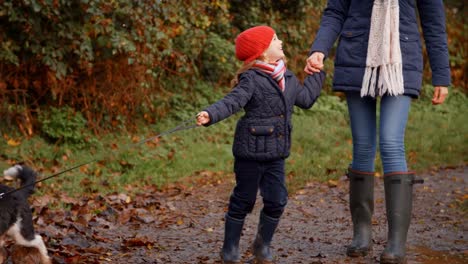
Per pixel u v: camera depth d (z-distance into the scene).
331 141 10.96
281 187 4.28
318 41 4.59
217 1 10.82
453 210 6.52
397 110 4.45
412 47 4.47
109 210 6.35
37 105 9.42
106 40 8.86
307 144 10.44
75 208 6.44
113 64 9.66
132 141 9.61
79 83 9.68
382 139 4.45
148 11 8.83
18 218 4.41
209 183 8.16
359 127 4.64
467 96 15.68
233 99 4.07
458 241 5.19
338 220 6.18
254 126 4.18
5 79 9.12
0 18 8.62
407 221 4.39
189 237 5.49
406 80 4.42
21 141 8.88
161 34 8.99
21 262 4.54
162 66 10.34
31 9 8.42
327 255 4.78
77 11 8.66
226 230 4.37
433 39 4.52
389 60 4.38
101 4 8.43
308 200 7.16
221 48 11.31
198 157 9.32
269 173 4.27
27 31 8.43
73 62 9.42
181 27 9.80
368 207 4.69
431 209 6.57
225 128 10.74
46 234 5.27
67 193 7.21
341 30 4.71
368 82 4.46
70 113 9.34
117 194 7.30
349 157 9.84
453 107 14.30
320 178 8.37
